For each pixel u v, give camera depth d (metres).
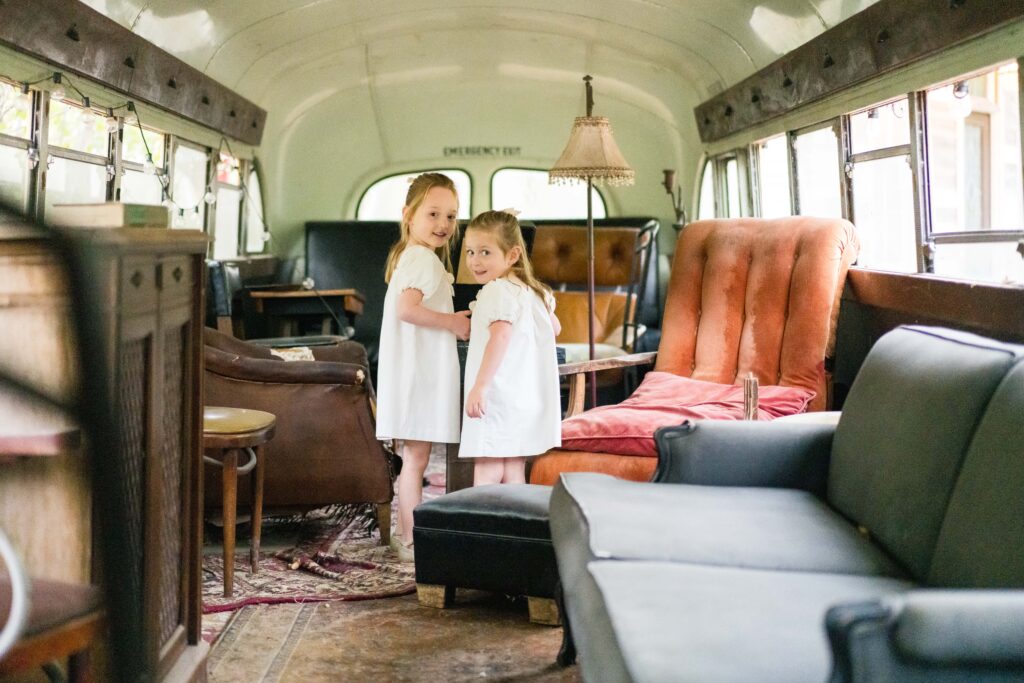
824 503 2.51
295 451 4.07
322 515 4.64
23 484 1.85
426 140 9.19
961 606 1.34
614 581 1.85
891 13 4.28
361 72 8.48
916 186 4.36
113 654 1.57
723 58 6.79
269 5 6.27
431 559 3.26
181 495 2.35
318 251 8.70
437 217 3.79
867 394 2.49
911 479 2.08
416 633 3.05
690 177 8.36
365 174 9.21
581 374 4.40
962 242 4.06
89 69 4.86
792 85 5.71
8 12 3.98
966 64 3.82
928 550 1.95
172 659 2.26
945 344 2.22
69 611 1.53
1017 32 3.43
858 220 5.24
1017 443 1.72
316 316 7.67
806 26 5.32
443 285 3.85
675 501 2.44
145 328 1.95
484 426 3.51
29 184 4.56
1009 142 3.67
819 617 1.67
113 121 5.38
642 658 1.50
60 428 1.74
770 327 4.42
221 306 6.69
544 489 3.32
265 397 4.06
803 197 6.01
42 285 1.70
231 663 2.79
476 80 8.89
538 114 9.11
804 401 4.02
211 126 6.93
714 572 1.92
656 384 4.32
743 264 4.62
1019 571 1.56
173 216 6.46
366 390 4.12
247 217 8.27
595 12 6.97
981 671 1.34
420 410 3.78
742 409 3.86
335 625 3.12
